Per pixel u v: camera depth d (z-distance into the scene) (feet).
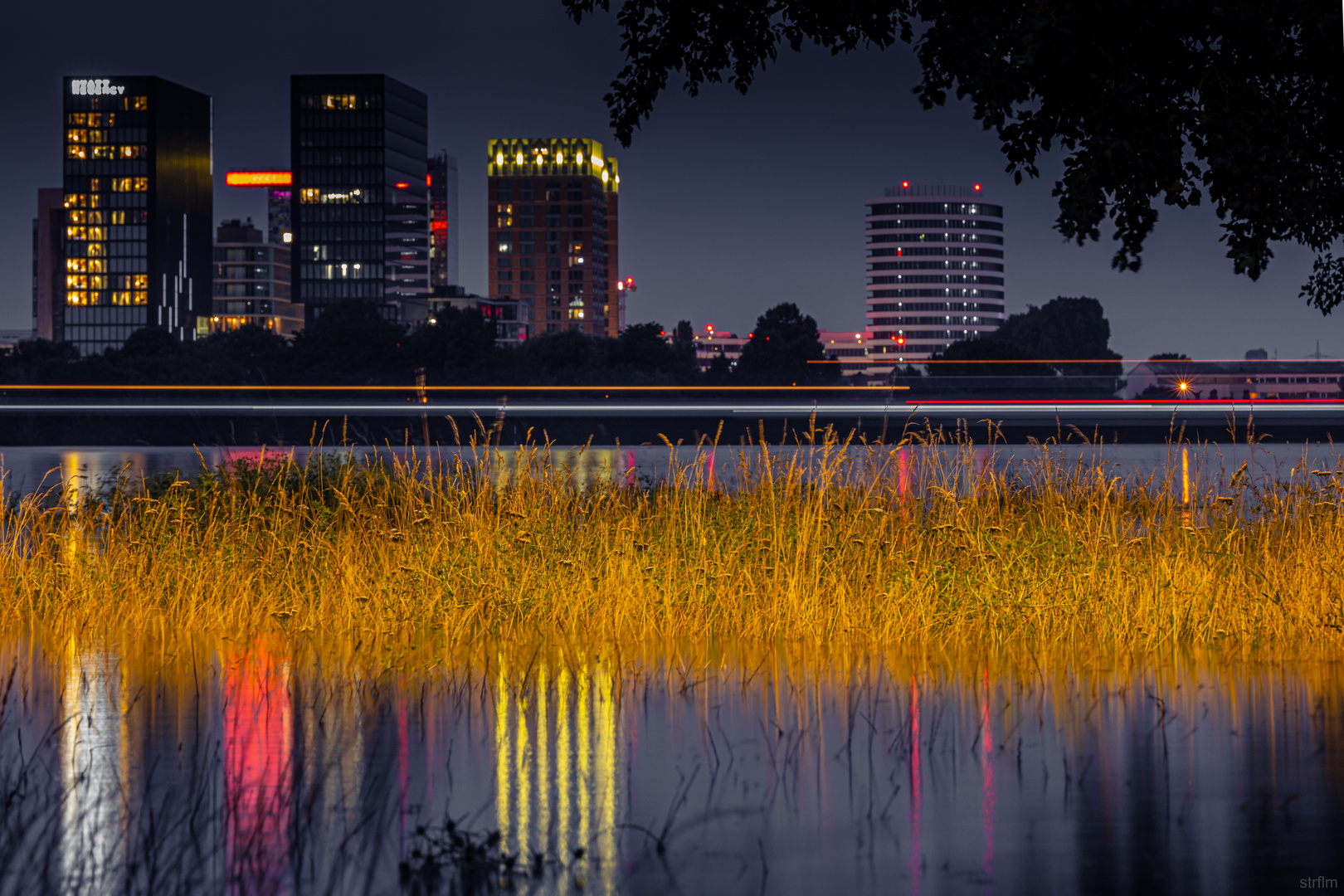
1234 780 21.09
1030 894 15.92
